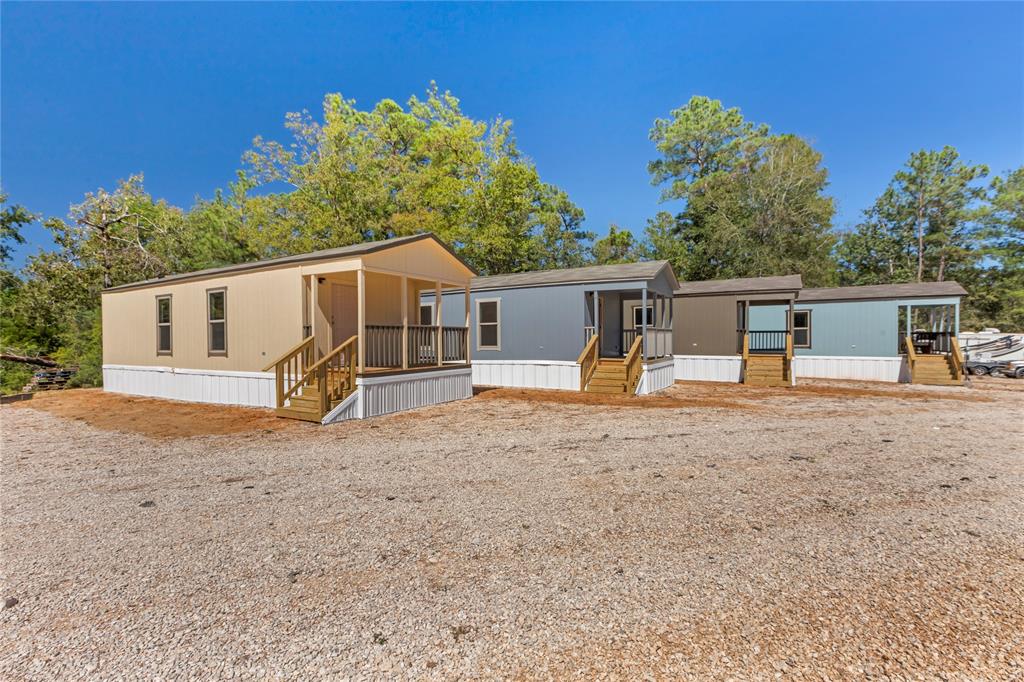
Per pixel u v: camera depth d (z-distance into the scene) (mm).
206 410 9422
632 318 15875
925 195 32812
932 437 6680
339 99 31047
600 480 4773
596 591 2674
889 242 34688
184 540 3422
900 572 2873
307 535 3488
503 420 8148
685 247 31453
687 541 3330
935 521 3658
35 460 5742
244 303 9961
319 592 2701
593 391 11992
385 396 8844
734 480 4738
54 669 2072
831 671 1997
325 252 9500
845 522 3652
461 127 29484
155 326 11789
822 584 2734
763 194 28594
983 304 31203
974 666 2025
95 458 5805
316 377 8875
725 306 14953
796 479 4758
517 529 3564
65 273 19734
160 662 2111
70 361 17234
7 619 2463
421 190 27078
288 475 5023
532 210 32469
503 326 13609
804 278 27766
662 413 8828
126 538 3465
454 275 10797
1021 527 3533
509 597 2621
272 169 27484
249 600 2621
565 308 12703
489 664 2074
